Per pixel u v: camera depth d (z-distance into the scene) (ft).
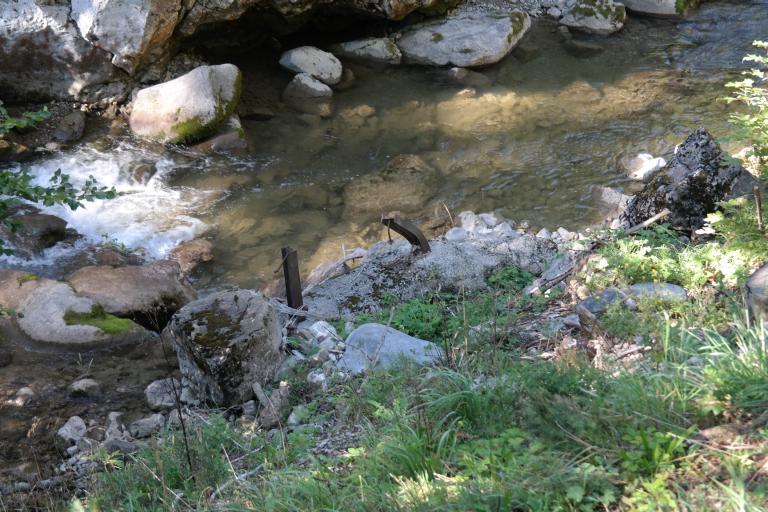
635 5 49.96
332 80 42.78
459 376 16.17
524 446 13.85
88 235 31.89
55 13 38.55
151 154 36.81
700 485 11.72
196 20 40.55
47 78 39.42
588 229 28.86
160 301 25.62
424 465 13.85
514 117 39.65
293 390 18.84
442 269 24.04
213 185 34.96
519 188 34.12
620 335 17.65
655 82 42.37
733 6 51.06
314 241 31.50
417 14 46.96
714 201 23.49
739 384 13.62
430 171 35.45
